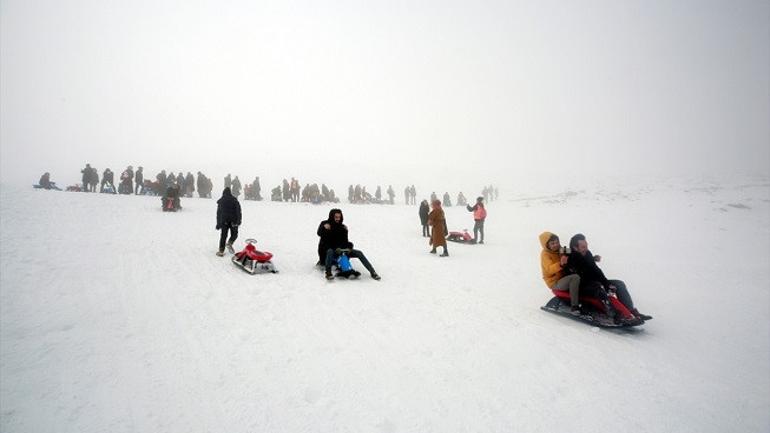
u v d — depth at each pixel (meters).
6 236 9.77
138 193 26.23
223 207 9.32
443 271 9.16
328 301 6.30
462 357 4.52
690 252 13.81
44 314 5.36
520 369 4.29
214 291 6.62
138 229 12.28
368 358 4.38
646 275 10.12
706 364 4.73
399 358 4.41
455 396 3.67
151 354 4.33
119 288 6.56
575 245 6.05
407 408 3.44
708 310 7.07
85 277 7.06
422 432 3.12
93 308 5.64
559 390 3.88
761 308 7.26
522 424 3.28
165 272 7.66
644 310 6.97
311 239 12.65
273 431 3.07
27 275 6.96
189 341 4.67
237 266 8.37
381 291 7.03
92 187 25.16
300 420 3.22
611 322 5.48
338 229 8.21
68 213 14.02
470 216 25.34
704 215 23.34
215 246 10.55
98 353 4.32
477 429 3.19
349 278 7.79
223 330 5.02
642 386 4.07
